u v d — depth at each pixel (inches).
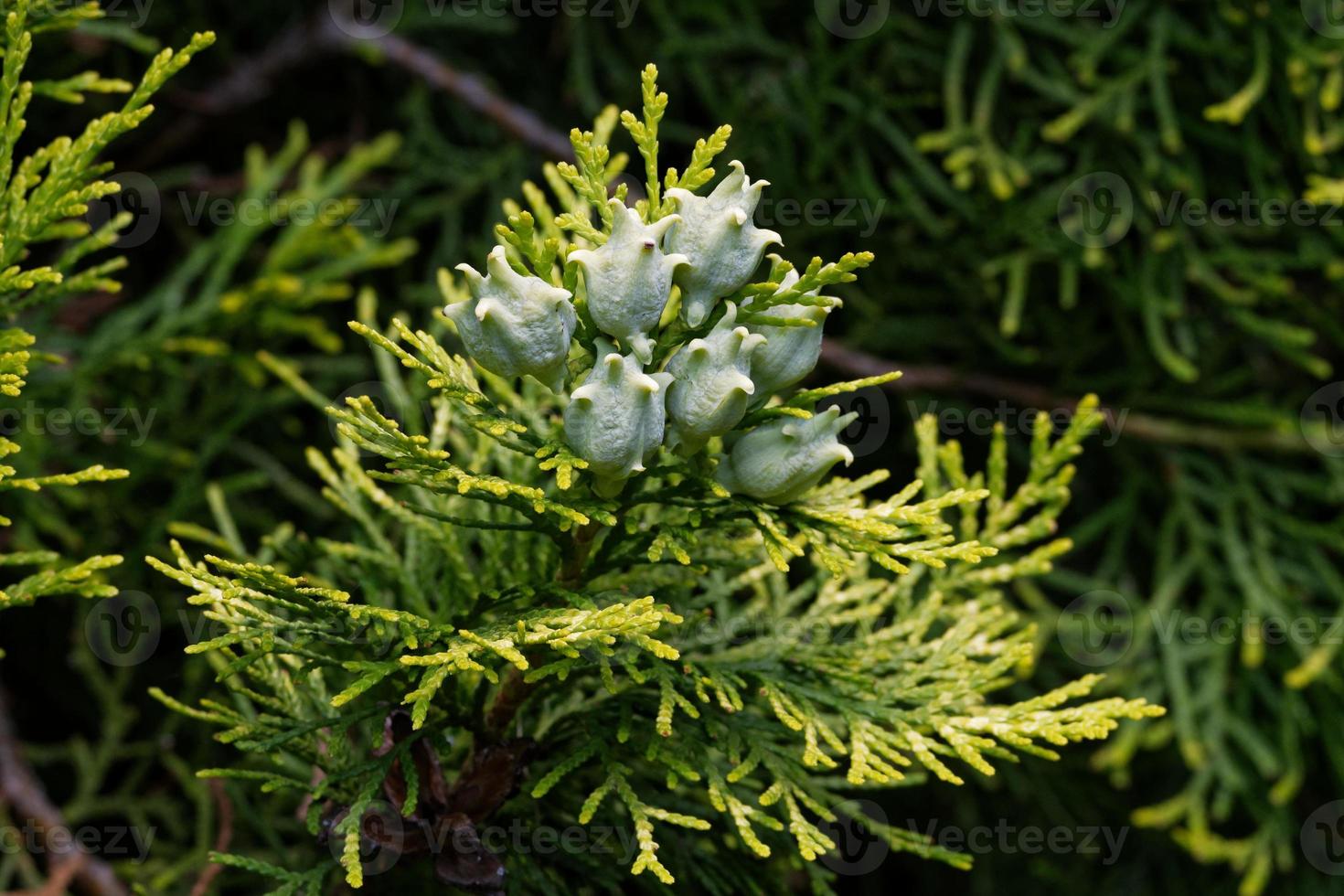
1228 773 41.8
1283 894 45.9
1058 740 28.6
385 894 30.5
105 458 40.7
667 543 28.3
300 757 29.9
